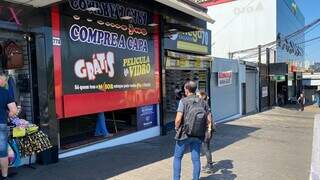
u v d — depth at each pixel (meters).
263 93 31.78
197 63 17.39
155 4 12.09
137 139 12.27
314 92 52.50
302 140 14.04
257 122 20.64
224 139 13.51
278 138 14.37
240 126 18.23
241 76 24.70
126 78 11.53
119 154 9.90
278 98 38.28
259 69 29.88
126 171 8.18
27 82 8.48
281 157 10.52
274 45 34.06
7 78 7.56
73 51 9.48
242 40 34.50
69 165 8.53
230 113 22.88
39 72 8.48
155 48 13.18
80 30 9.70
